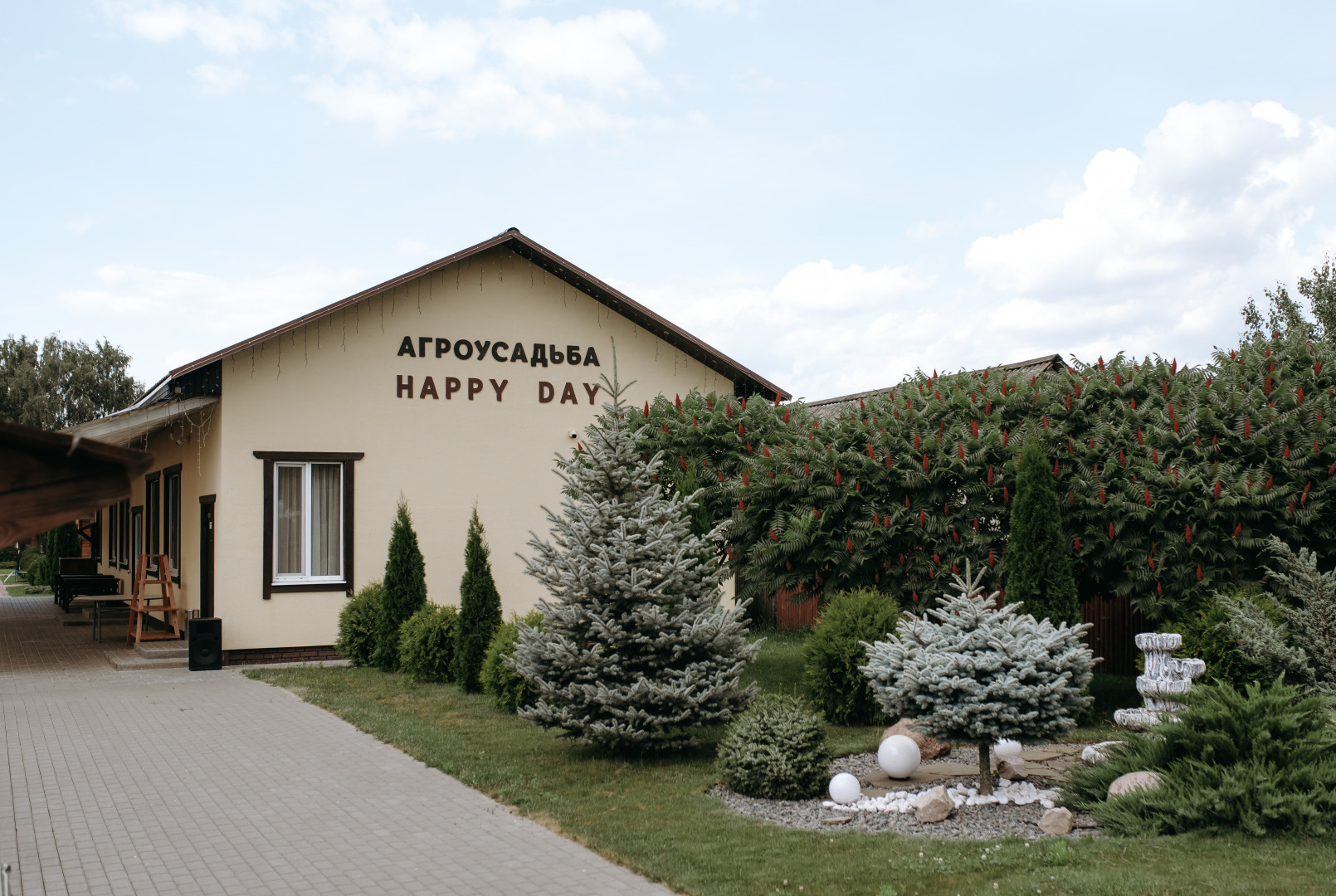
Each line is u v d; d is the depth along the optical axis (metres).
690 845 6.66
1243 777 6.61
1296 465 10.41
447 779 8.67
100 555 28.55
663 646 9.27
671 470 13.19
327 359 16.64
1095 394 11.79
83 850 6.80
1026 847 6.39
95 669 15.42
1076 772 7.52
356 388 16.84
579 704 9.12
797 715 8.16
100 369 57.91
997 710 7.16
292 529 16.45
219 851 6.75
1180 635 9.09
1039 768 8.62
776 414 13.65
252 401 16.03
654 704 9.10
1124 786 7.05
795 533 11.48
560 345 18.53
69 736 10.45
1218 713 6.99
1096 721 10.74
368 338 16.98
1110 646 14.18
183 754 9.62
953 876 5.92
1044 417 11.70
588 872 6.28
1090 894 5.44
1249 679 9.62
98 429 14.59
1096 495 10.81
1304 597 8.93
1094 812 7.02
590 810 7.58
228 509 15.78
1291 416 10.56
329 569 16.70
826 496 11.61
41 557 37.16
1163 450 10.94
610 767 8.98
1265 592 10.34
